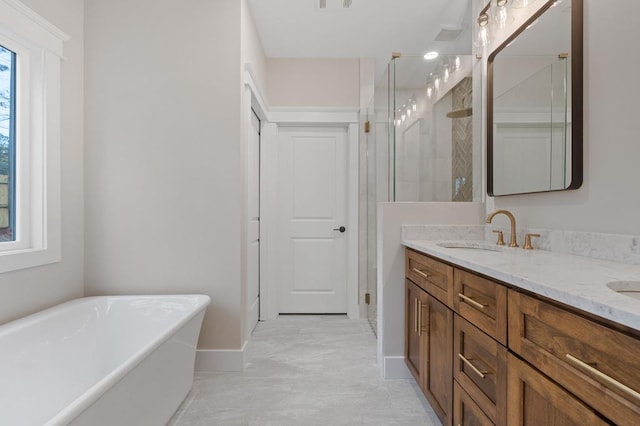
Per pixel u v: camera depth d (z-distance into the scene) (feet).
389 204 6.93
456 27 8.71
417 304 6.04
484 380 3.71
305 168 11.15
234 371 7.15
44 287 6.14
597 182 4.25
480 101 7.47
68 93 6.75
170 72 7.27
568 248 4.66
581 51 4.46
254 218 10.04
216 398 6.10
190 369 6.14
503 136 6.39
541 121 5.26
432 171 7.89
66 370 5.62
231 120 7.29
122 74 7.23
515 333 3.10
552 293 2.53
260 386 6.54
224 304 7.27
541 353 2.71
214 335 7.26
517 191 5.92
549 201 5.16
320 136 11.16
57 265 6.45
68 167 6.76
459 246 6.37
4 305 5.36
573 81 4.51
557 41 4.90
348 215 11.00
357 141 10.85
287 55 10.53
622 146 3.89
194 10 7.29
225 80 7.29
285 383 6.65
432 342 5.33
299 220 11.15
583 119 4.46
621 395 1.94
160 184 7.28
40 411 5.01
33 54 6.06
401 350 6.89
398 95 7.90
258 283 10.65
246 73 7.76
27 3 5.72
